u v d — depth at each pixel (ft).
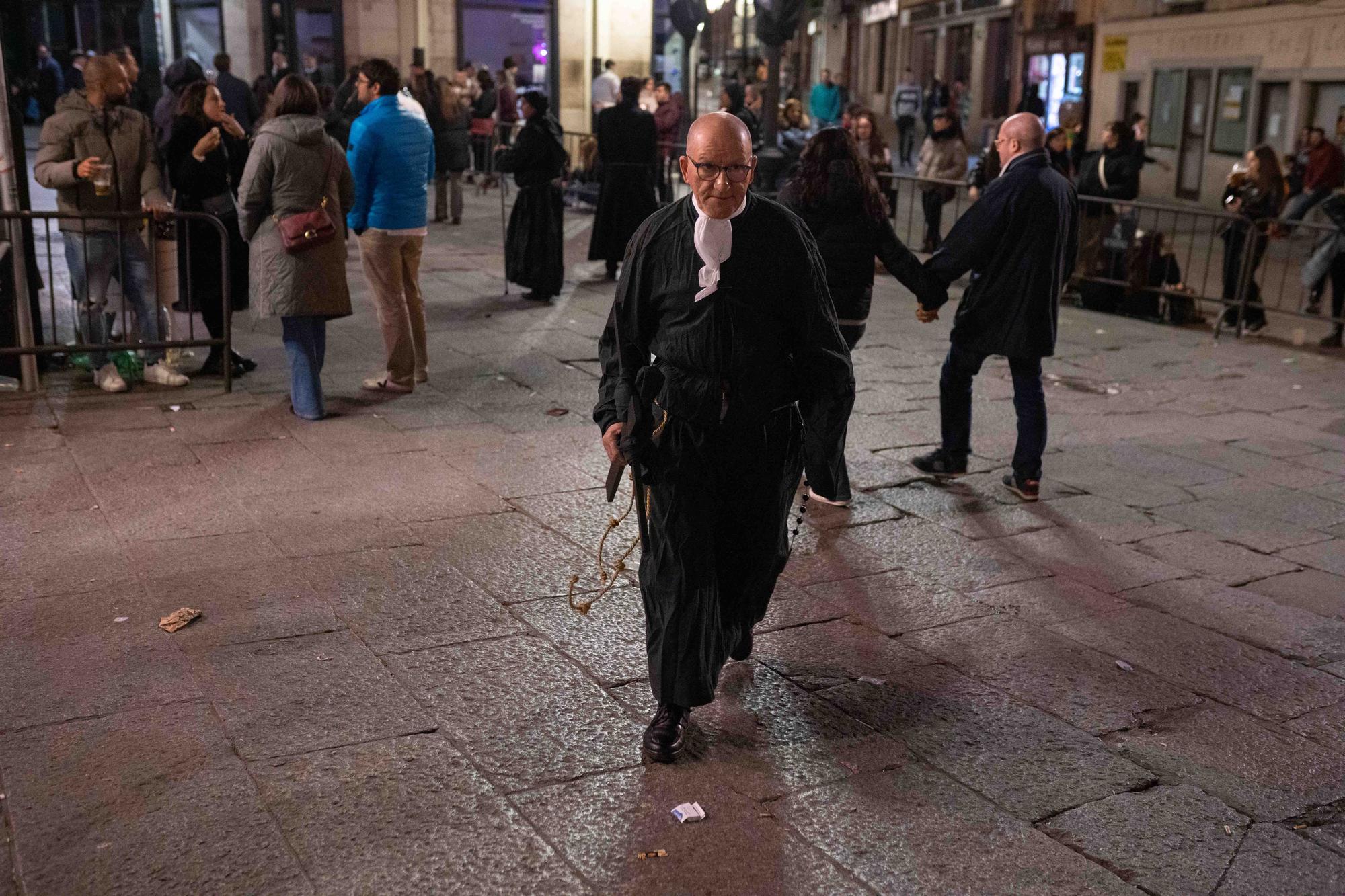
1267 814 10.78
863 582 15.79
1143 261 34.88
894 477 20.02
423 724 11.66
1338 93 58.65
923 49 118.93
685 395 10.59
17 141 22.84
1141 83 74.18
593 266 40.06
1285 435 23.56
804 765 11.26
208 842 9.69
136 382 23.36
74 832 9.76
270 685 12.26
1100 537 17.79
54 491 17.47
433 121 48.75
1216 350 31.40
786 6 32.71
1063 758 11.57
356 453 19.80
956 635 14.32
